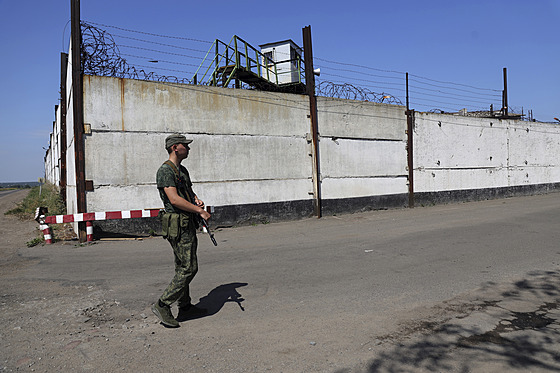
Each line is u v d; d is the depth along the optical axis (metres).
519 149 22.80
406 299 5.35
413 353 3.79
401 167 17.36
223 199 12.66
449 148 19.33
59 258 8.26
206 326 4.45
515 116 26.72
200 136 12.28
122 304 5.20
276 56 18.17
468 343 4.00
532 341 4.04
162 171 4.38
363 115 16.11
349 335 4.19
